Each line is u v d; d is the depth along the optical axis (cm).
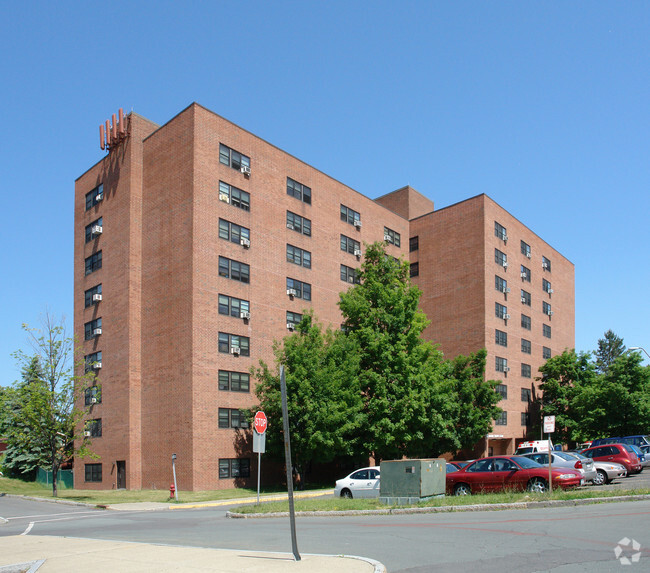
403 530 1448
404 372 3953
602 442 4119
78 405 4584
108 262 4497
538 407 6309
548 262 6981
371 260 4434
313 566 1006
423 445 4109
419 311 4584
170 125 4231
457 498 1975
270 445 3769
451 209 5850
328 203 5112
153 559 1152
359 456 4041
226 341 4019
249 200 4359
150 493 3644
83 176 4984
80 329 4731
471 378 4794
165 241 4128
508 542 1184
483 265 5528
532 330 6381
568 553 1043
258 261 4353
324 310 4900
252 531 1620
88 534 1745
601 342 12656
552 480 2077
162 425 3916
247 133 4428
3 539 1611
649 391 5588
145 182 4384
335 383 3731
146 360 4125
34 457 5234
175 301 3969
